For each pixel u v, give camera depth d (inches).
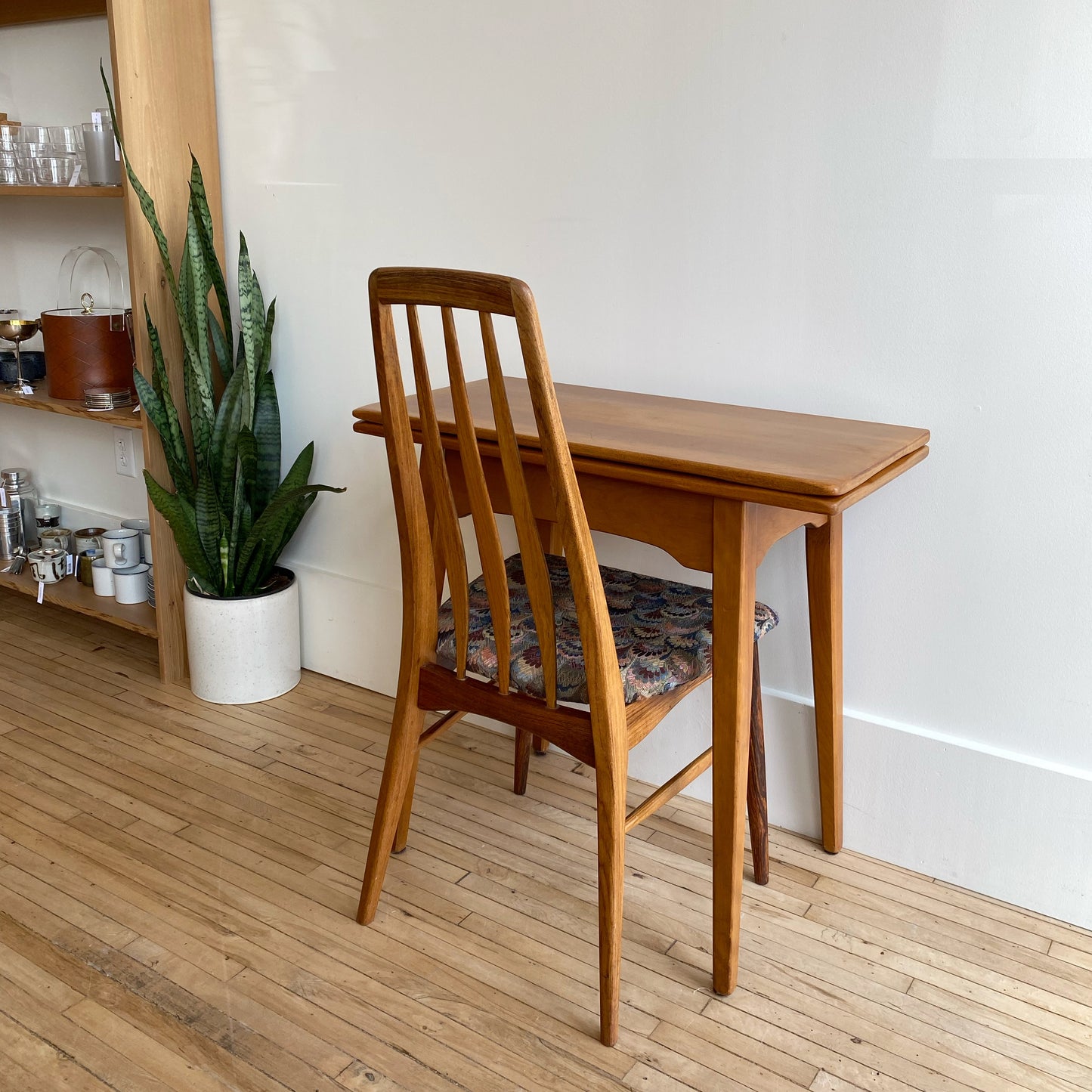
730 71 67.4
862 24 62.6
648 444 57.4
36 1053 56.2
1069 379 61.5
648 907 68.6
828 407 69.4
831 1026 59.0
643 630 61.7
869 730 72.4
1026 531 64.8
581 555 51.4
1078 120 58.0
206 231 86.7
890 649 71.4
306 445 95.4
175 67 87.4
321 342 91.6
